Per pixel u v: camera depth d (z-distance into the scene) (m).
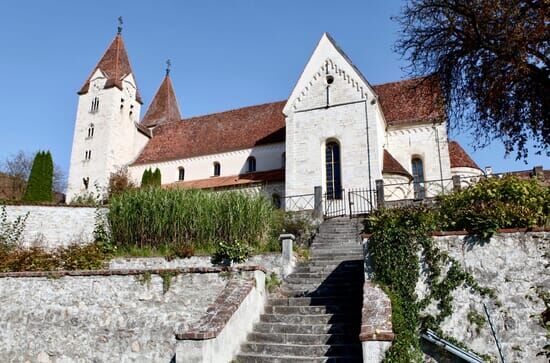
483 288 9.38
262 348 9.30
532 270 9.25
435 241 9.93
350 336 9.29
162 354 11.22
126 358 11.45
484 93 15.32
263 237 16.77
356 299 10.91
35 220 21.70
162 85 50.78
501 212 9.80
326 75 30.23
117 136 41.06
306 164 28.98
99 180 39.06
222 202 17.11
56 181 58.06
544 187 10.73
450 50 16.28
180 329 11.29
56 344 12.06
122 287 12.09
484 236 9.62
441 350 9.14
